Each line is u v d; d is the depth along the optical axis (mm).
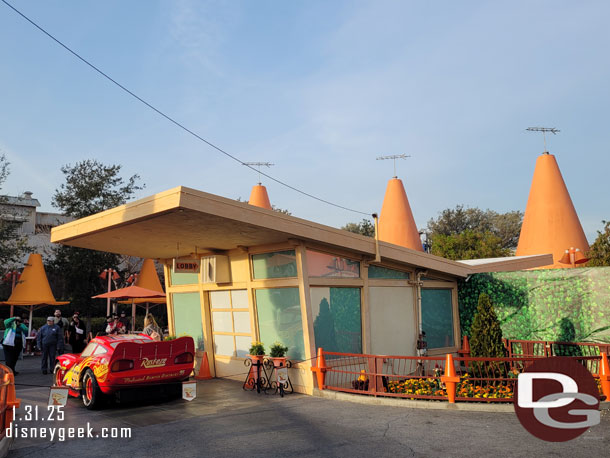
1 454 6504
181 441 7504
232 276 13789
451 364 9781
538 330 14594
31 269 23062
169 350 10430
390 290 14047
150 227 10914
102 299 27953
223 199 9750
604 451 6773
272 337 12609
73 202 28250
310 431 8016
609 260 18797
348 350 12586
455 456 6629
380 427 8227
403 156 33531
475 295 15797
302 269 11609
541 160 28281
